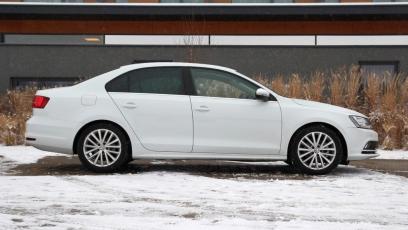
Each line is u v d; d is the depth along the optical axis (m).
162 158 7.37
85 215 4.88
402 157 10.36
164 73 7.58
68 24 18.38
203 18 17.97
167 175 7.18
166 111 7.36
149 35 18.25
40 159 9.32
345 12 16.95
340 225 4.62
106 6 17.47
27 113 12.59
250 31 18.11
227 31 18.11
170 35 18.19
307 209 5.21
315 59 16.89
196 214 4.96
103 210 5.08
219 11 17.31
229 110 7.38
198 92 7.51
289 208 5.25
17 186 6.23
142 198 5.65
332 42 17.92
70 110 7.36
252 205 5.36
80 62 17.31
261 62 16.98
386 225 4.64
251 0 19.34
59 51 17.33
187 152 7.37
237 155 7.39
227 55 17.02
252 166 8.55
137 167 8.21
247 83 7.58
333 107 7.66
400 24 17.70
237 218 4.82
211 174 7.49
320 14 17.19
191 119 7.36
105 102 7.37
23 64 17.34
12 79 17.44
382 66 16.84
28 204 5.30
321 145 7.46
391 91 12.24
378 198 5.77
